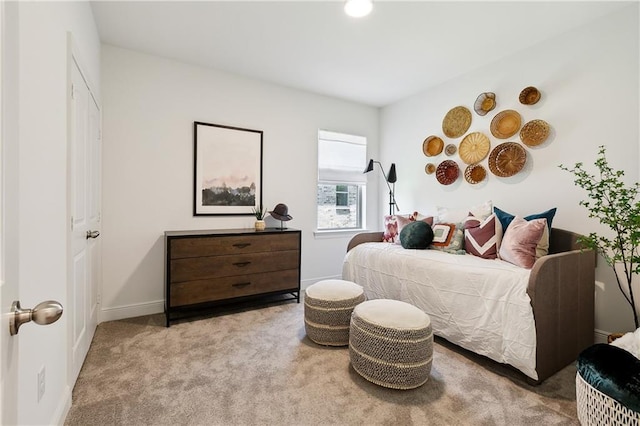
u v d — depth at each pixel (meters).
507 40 2.54
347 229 4.12
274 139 3.50
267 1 2.08
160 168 2.87
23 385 1.01
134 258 2.77
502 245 2.25
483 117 3.01
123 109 2.70
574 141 2.36
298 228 3.69
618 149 2.13
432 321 2.27
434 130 3.54
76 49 1.65
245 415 1.46
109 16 2.24
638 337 1.45
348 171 4.08
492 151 2.89
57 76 1.37
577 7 2.11
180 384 1.71
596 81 2.24
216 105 3.14
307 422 1.42
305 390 1.66
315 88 3.62
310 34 2.48
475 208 2.83
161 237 2.88
